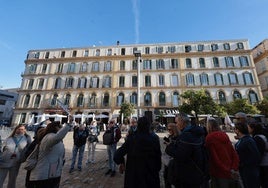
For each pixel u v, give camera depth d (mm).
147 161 2604
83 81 36188
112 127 6180
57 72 37250
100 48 38844
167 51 36750
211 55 34812
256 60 36938
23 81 37188
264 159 3342
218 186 2863
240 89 31859
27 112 34719
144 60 36406
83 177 5492
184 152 2469
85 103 34375
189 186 2512
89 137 7520
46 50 39781
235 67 33219
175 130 3598
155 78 34656
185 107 20234
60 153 3082
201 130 2715
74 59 37969
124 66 36469
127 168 2684
